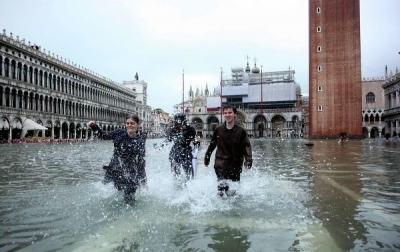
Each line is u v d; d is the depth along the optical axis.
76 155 20.19
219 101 119.38
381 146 32.19
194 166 8.81
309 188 7.71
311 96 65.31
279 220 5.02
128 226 4.73
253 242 4.09
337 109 63.59
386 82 75.69
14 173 10.80
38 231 4.56
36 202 6.27
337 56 63.75
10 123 51.28
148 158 16.64
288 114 102.19
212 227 4.68
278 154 20.48
